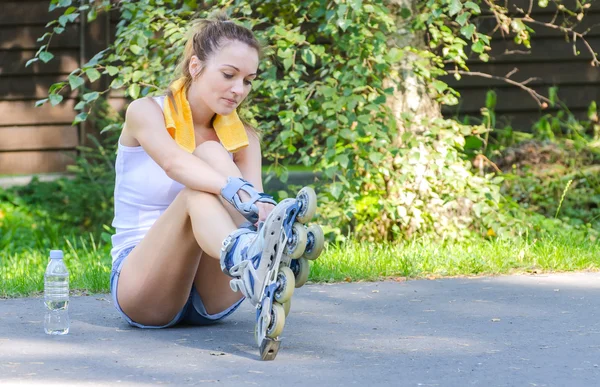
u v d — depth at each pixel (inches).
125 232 152.2
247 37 140.9
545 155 349.7
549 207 319.9
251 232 127.1
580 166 345.4
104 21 385.7
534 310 166.9
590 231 273.9
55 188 366.0
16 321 160.9
